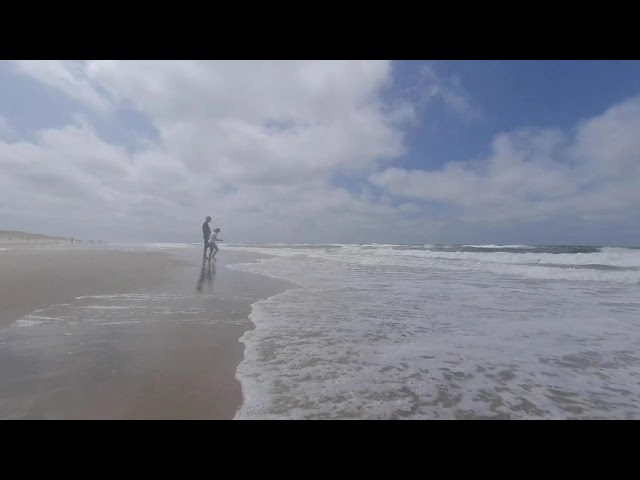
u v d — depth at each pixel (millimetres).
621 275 9203
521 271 11148
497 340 4094
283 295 6922
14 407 2355
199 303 5848
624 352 3711
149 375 2906
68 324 4348
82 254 14930
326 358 3430
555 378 3057
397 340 4055
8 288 6332
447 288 7977
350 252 23875
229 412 2377
